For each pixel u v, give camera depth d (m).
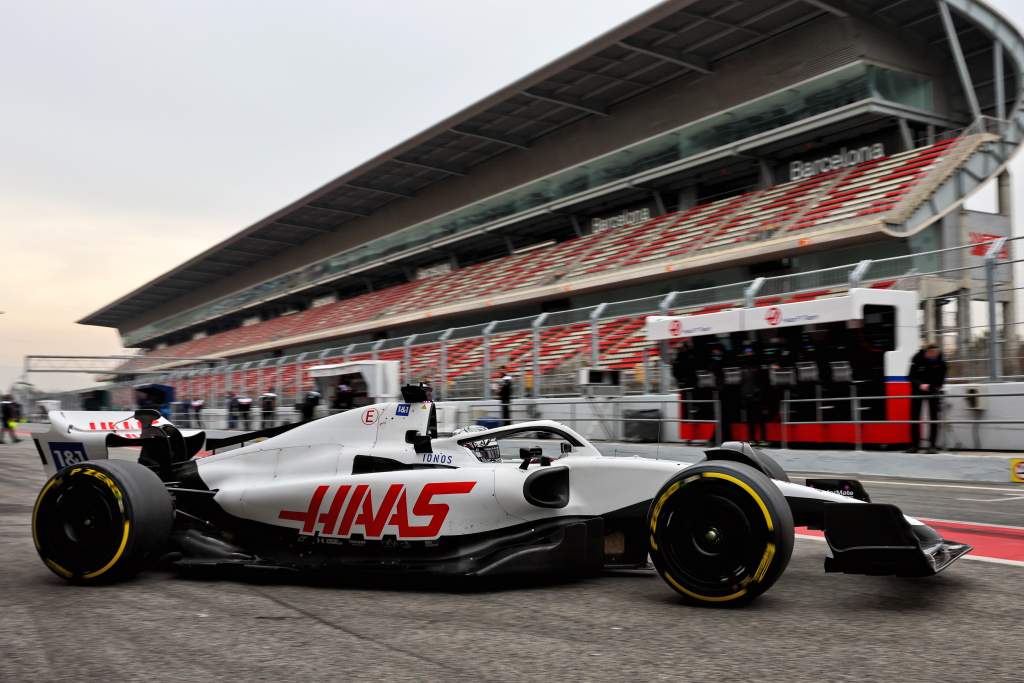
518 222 34.59
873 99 21.97
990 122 22.42
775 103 24.42
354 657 2.89
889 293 11.73
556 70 26.70
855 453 11.58
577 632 3.17
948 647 2.91
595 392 16.47
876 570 3.23
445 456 4.69
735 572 3.41
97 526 4.18
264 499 4.55
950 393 11.77
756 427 13.23
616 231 31.12
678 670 2.69
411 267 43.84
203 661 2.85
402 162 35.75
